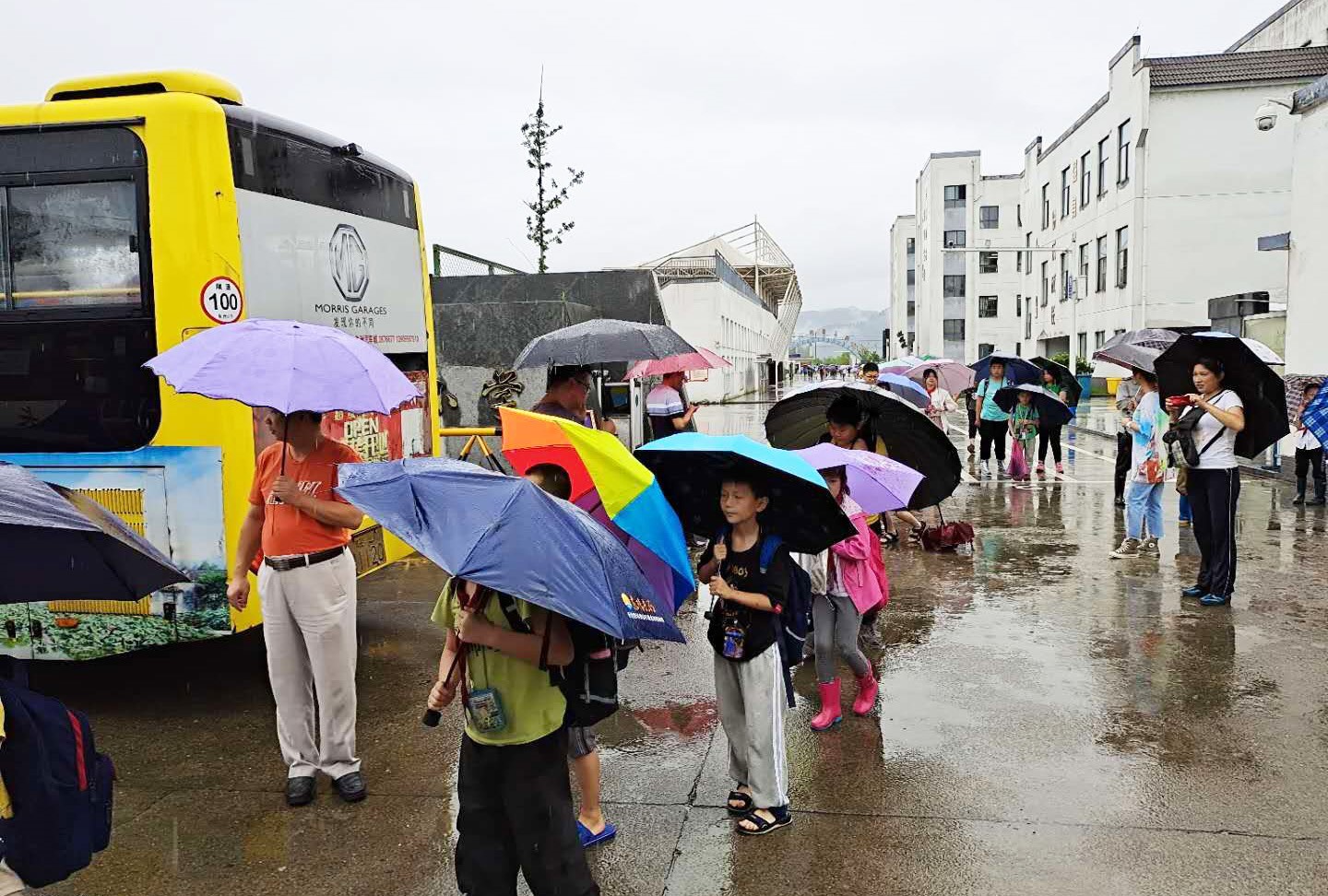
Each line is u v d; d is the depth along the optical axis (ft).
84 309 18.38
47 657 18.99
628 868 13.01
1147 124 94.79
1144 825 13.93
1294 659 21.03
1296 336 48.44
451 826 14.35
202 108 17.89
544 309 46.37
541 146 70.23
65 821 8.82
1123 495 41.39
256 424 18.54
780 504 13.34
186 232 17.85
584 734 13.26
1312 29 101.14
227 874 13.06
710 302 129.90
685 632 24.56
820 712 18.60
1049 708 18.48
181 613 18.39
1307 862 12.86
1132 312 97.14
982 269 202.08
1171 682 19.76
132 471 18.40
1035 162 140.36
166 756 17.08
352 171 22.34
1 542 8.14
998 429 50.52
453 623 10.60
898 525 37.01
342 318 21.75
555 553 9.37
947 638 23.06
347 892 12.59
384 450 23.67
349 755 15.31
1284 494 43.14
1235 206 93.81
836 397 20.22
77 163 18.25
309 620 14.75
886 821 14.16
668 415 31.58
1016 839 13.61
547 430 13.30
